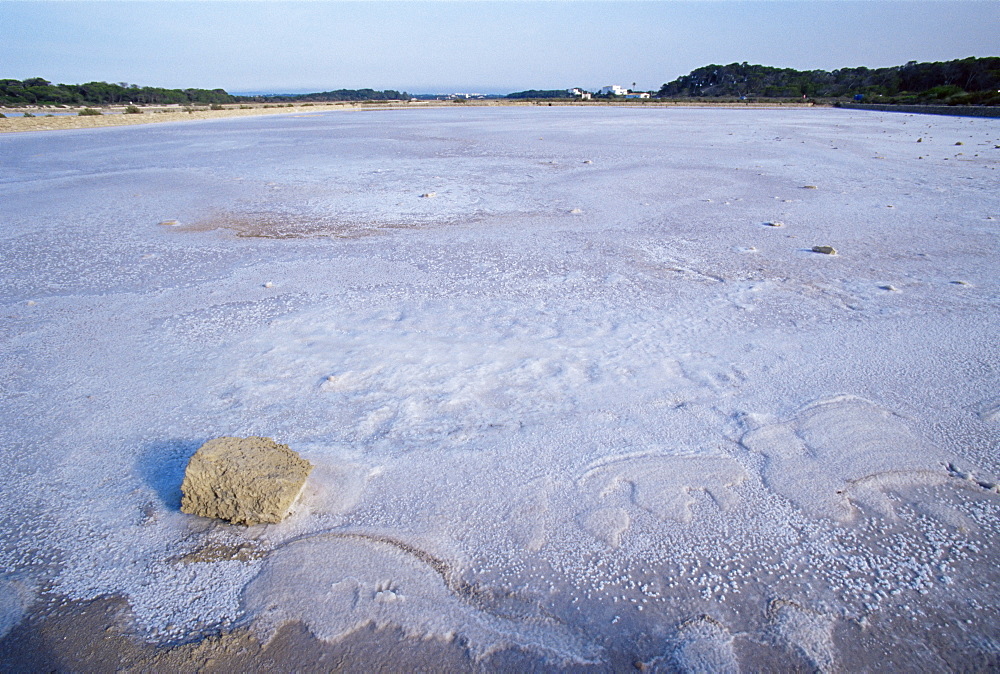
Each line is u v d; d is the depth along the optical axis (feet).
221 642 6.71
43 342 14.38
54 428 10.74
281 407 11.22
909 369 12.38
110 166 47.85
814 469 9.39
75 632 6.89
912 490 8.98
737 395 11.44
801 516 8.50
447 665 6.47
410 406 11.17
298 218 27.84
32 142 70.54
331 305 16.55
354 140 69.56
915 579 7.50
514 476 9.28
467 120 110.93
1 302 17.21
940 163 42.37
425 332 14.53
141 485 9.27
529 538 8.13
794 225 24.99
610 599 7.27
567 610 7.13
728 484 9.09
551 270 19.43
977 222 24.89
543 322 15.07
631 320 15.12
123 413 11.16
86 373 12.76
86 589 7.46
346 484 9.14
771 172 39.32
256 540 8.17
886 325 14.60
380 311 16.02
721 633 6.79
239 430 10.53
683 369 12.46
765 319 15.08
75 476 9.48
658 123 93.71
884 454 9.72
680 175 38.45
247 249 22.57
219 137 75.56
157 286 18.42
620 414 10.85
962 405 11.05
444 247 22.48
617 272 19.12
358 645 6.68
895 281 17.90
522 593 7.34
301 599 7.25
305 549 8.00
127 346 14.08
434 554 7.90
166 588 7.45
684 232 24.18
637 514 8.52
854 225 24.81
